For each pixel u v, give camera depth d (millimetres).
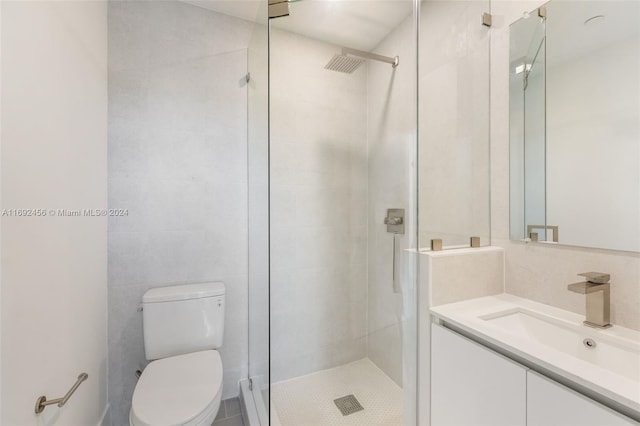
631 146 973
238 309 1820
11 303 731
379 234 1786
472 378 1027
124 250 1563
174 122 1665
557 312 1154
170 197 1659
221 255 1776
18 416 753
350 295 1875
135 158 1584
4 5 704
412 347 1452
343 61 1840
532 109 1284
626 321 981
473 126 1502
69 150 1066
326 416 1583
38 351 855
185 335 1526
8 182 722
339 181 1930
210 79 1746
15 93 749
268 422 1391
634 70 962
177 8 1669
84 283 1219
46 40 901
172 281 1664
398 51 1723
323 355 1864
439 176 1583
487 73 1461
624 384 670
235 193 1809
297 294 1859
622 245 996
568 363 769
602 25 1041
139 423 1032
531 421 822
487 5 1453
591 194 1084
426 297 1302
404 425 1512
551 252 1222
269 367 1422
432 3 1627
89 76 1268
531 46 1279
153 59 1618
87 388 1256
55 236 964
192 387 1215
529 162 1302
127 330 1569
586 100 1095
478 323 1060
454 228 1538
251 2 1691
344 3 1594
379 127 1844
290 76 1768
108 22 1523
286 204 1841
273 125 1776
